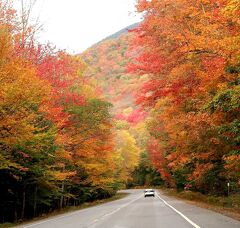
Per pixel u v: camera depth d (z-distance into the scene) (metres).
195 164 29.61
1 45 18.77
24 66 21.23
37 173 26.38
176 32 18.20
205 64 16.70
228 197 31.19
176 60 18.91
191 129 22.80
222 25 16.69
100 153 43.28
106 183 50.94
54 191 31.75
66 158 32.78
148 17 19.67
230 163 19.02
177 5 18.75
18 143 21.02
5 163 20.95
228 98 14.67
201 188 43.44
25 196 29.67
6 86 18.06
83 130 37.59
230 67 15.28
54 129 26.05
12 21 21.80
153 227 14.13
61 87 31.08
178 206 28.86
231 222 14.73
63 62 30.55
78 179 41.97
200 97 19.12
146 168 122.75
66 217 23.36
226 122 17.03
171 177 65.94
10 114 19.59
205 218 17.02
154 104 22.33
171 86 19.66
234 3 12.34
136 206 30.91
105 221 17.84
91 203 48.88
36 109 23.00
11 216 30.14
